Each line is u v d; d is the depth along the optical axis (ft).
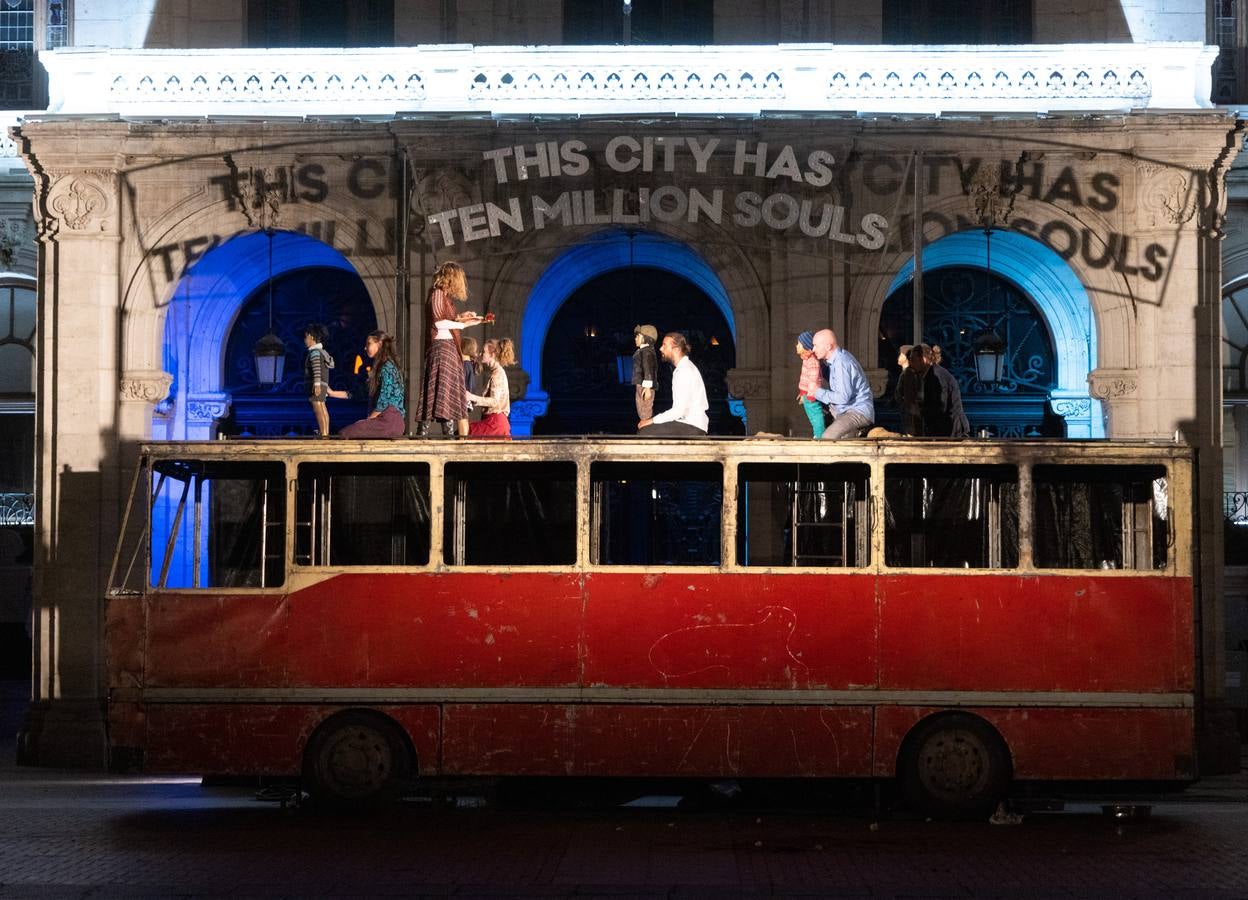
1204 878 40.83
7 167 88.74
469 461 53.31
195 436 87.15
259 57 81.05
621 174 79.71
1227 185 86.99
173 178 80.33
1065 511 53.42
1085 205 79.05
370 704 53.01
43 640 78.33
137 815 53.72
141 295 80.12
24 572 92.84
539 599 53.11
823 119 78.28
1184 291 78.33
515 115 79.15
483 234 78.23
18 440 92.84
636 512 54.44
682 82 79.97
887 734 52.49
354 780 53.11
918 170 72.79
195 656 53.42
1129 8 88.38
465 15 88.43
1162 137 78.18
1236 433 89.45
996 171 78.95
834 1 88.58
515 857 44.16
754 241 79.77
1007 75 80.02
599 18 88.89
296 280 89.81
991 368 83.71
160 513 58.29
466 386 65.31
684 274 88.38
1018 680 52.54
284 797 56.03
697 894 38.01
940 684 52.54
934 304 89.15
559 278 86.43
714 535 54.90
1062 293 86.53
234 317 89.35
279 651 53.31
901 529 53.42
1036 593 52.75
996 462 52.95
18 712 89.45
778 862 43.47
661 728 52.70
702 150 78.54
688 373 57.06
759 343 79.56
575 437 53.31
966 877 40.96
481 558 53.42
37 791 64.08
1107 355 79.00
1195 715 52.54
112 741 53.21
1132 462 52.90
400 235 77.41
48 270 80.43
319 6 89.56
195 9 89.76
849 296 79.20
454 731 52.85
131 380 79.77
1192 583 52.85
